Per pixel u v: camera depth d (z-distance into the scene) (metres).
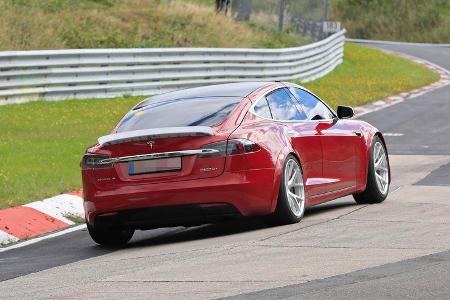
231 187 32.06
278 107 35.56
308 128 36.25
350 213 36.59
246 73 99.81
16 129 65.94
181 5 126.81
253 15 141.75
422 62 145.00
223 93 35.16
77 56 82.38
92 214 33.34
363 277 23.97
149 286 24.44
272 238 31.17
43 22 102.81
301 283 23.53
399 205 38.44
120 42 106.56
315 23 143.25
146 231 37.91
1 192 44.41
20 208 41.22
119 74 85.94
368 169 39.62
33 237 38.03
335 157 37.38
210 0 150.00
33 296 24.31
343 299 21.64
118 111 76.75
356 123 39.81
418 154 59.34
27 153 56.16
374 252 27.45
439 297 21.64
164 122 33.69
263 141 33.16
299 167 34.81
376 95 98.06
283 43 132.00
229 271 25.70
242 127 33.22
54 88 80.31
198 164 32.16
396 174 50.19
